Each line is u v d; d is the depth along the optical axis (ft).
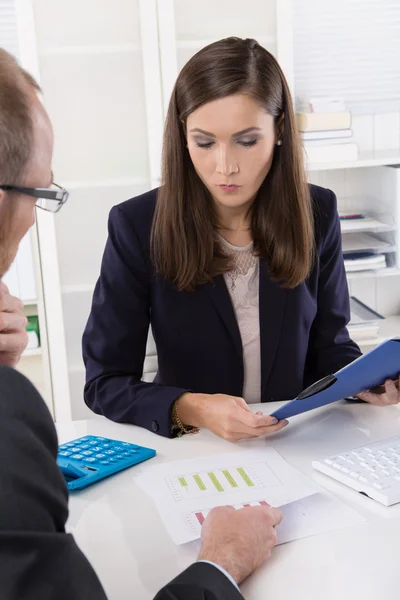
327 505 3.77
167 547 3.46
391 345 4.23
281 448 4.50
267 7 8.32
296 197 5.49
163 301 5.59
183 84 5.03
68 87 8.14
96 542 3.51
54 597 2.28
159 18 8.05
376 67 9.99
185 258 5.40
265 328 5.64
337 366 5.96
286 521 3.63
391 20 9.77
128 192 8.43
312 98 9.37
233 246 5.58
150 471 4.22
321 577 3.16
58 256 8.38
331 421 4.89
